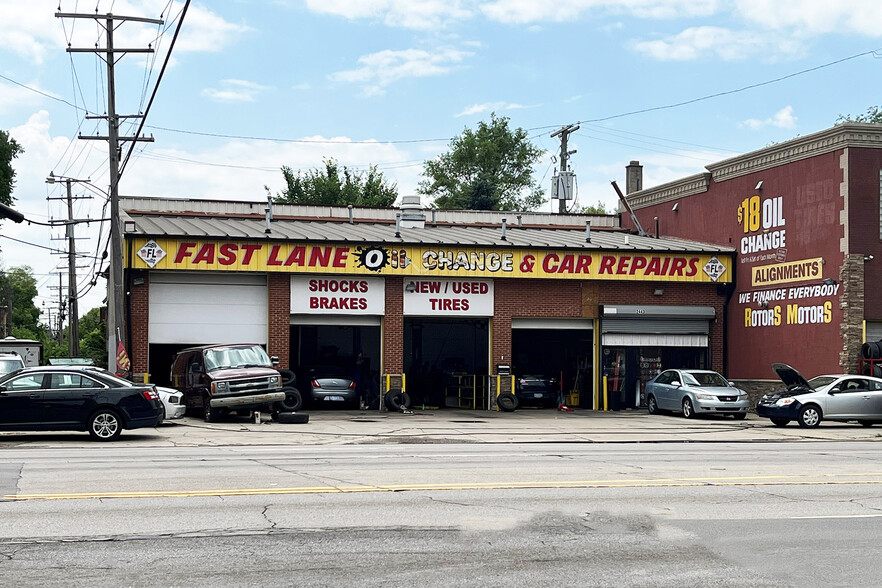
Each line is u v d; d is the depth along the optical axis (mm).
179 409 28312
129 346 33781
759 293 38156
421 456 18641
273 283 35094
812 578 8523
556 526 10750
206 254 34188
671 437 25703
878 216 33969
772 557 9344
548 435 26172
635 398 38688
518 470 15961
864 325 33562
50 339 136750
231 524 10680
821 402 29219
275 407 30688
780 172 37156
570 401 39781
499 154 81875
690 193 43250
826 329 34469
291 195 82688
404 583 8156
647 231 47125
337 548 9492
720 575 8578
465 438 24719
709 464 17359
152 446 21234
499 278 37156
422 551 9398
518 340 42000
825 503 12664
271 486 13688
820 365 34688
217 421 29219
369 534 10195
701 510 11969
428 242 36438
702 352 39844
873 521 11328
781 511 11984
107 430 22078
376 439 24141
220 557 9062
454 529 10500
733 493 13461
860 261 33656
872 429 29000
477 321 39062
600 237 43375
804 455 19531
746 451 20562
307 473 15297
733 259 39562
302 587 8008
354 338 38469
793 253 36281
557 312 37938
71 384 22000
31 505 11875
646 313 38438
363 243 35656
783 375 31438
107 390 22125
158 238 33812
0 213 12219
